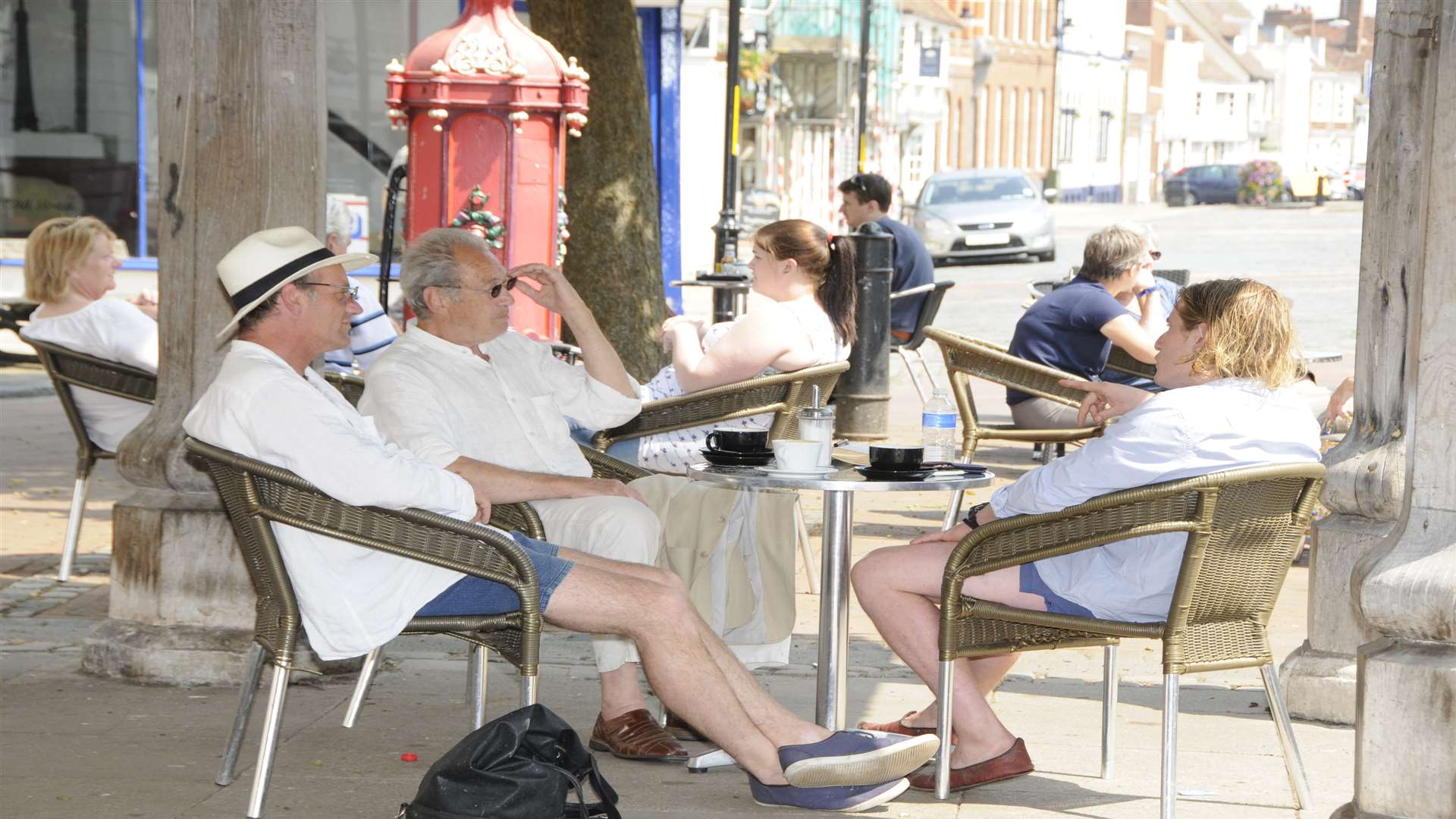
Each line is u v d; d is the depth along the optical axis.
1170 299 9.52
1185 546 4.50
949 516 7.77
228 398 4.43
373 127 16.58
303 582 4.49
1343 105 127.94
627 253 11.70
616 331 11.67
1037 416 8.20
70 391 7.61
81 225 7.56
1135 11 95.00
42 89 17.61
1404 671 3.92
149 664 5.93
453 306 5.39
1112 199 92.88
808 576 7.71
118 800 4.73
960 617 4.74
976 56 73.38
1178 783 5.09
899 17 59.41
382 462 4.39
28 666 6.14
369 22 16.45
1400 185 5.59
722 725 4.71
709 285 12.56
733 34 14.45
